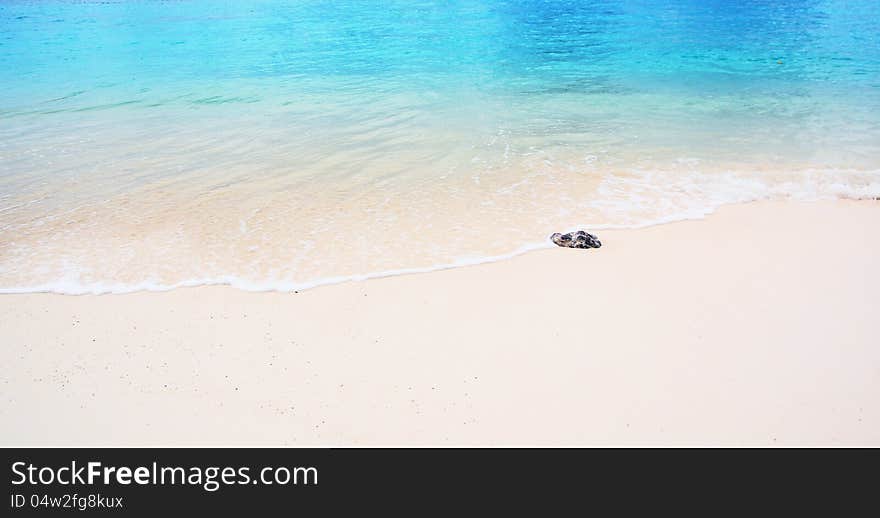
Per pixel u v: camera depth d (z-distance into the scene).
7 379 7.57
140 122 18.47
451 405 7.05
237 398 7.21
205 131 17.47
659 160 14.62
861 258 10.16
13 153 15.84
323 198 12.80
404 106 19.34
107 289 9.55
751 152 15.05
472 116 18.20
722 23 34.59
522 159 14.76
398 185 13.37
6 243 11.02
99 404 7.16
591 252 10.41
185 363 7.82
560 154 15.05
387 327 8.48
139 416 6.97
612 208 12.12
